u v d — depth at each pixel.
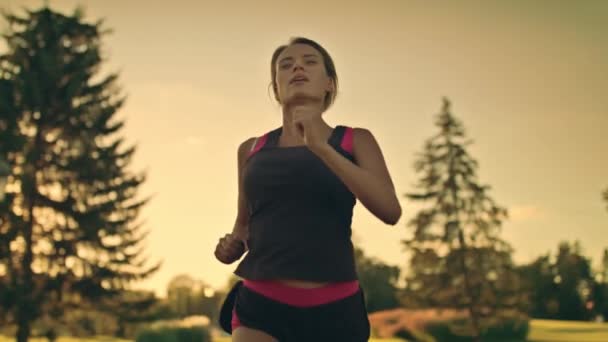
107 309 25.70
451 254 31.98
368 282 42.06
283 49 2.14
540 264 47.28
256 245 1.94
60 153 25.34
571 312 49.56
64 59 26.53
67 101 25.17
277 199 1.91
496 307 31.72
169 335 26.69
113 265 25.31
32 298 23.80
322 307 1.86
